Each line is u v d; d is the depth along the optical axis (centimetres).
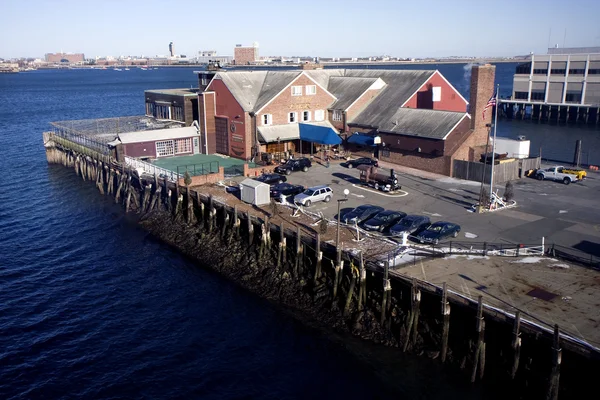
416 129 6009
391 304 3120
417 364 2872
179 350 3253
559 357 2312
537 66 13038
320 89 7062
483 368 2669
